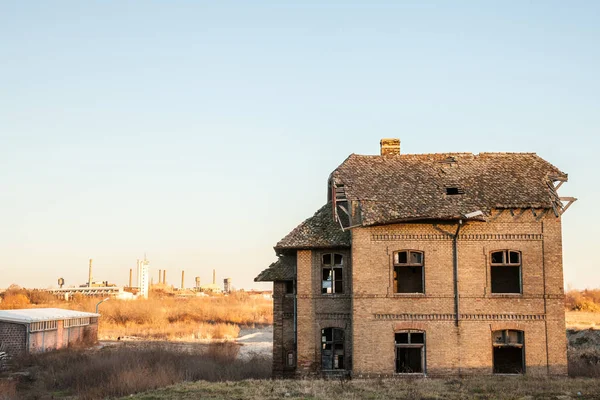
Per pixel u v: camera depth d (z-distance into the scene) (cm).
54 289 12988
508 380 2780
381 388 2597
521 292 2981
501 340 3000
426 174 3303
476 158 3428
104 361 3631
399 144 3653
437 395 2408
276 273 3375
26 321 4444
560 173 3250
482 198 3042
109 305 8725
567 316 7644
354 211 3075
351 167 3362
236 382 2900
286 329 3338
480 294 2975
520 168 3300
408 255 3019
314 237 3225
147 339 6166
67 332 5119
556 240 3003
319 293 3178
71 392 3195
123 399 2561
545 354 2944
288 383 2812
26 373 3728
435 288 2988
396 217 2952
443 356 2945
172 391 2670
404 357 3478
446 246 3012
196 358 3988
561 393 2414
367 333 2972
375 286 2997
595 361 3603
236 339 6419
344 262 3186
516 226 3011
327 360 3177
